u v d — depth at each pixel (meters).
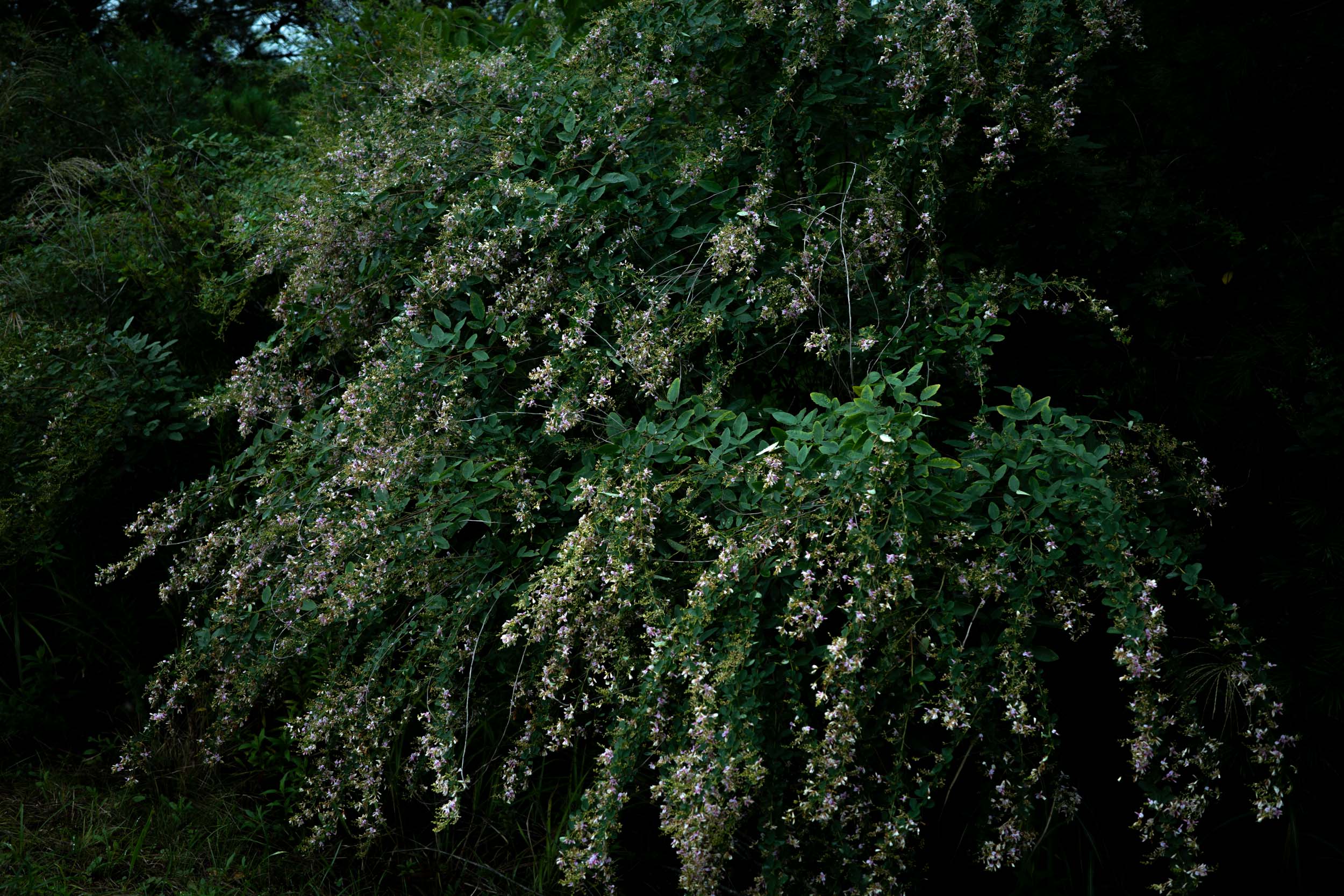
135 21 7.77
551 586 2.22
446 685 2.51
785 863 2.12
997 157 2.61
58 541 3.32
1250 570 2.60
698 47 2.80
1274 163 2.69
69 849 2.60
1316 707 2.24
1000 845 2.05
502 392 2.84
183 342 3.93
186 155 4.80
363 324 3.19
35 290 3.90
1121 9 2.66
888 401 2.62
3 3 6.02
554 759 2.84
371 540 2.59
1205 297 2.79
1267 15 2.54
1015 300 2.66
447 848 2.71
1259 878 2.49
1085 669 2.63
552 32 3.44
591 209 2.80
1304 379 2.55
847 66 2.77
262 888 2.58
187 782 2.93
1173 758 2.29
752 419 2.75
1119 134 2.97
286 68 5.19
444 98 3.23
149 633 3.39
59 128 5.06
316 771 2.73
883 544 2.06
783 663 2.13
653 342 2.54
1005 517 2.16
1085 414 2.82
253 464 3.35
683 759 1.96
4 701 3.06
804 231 2.79
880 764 2.26
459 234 2.88
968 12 2.61
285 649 2.71
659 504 2.28
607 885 2.20
